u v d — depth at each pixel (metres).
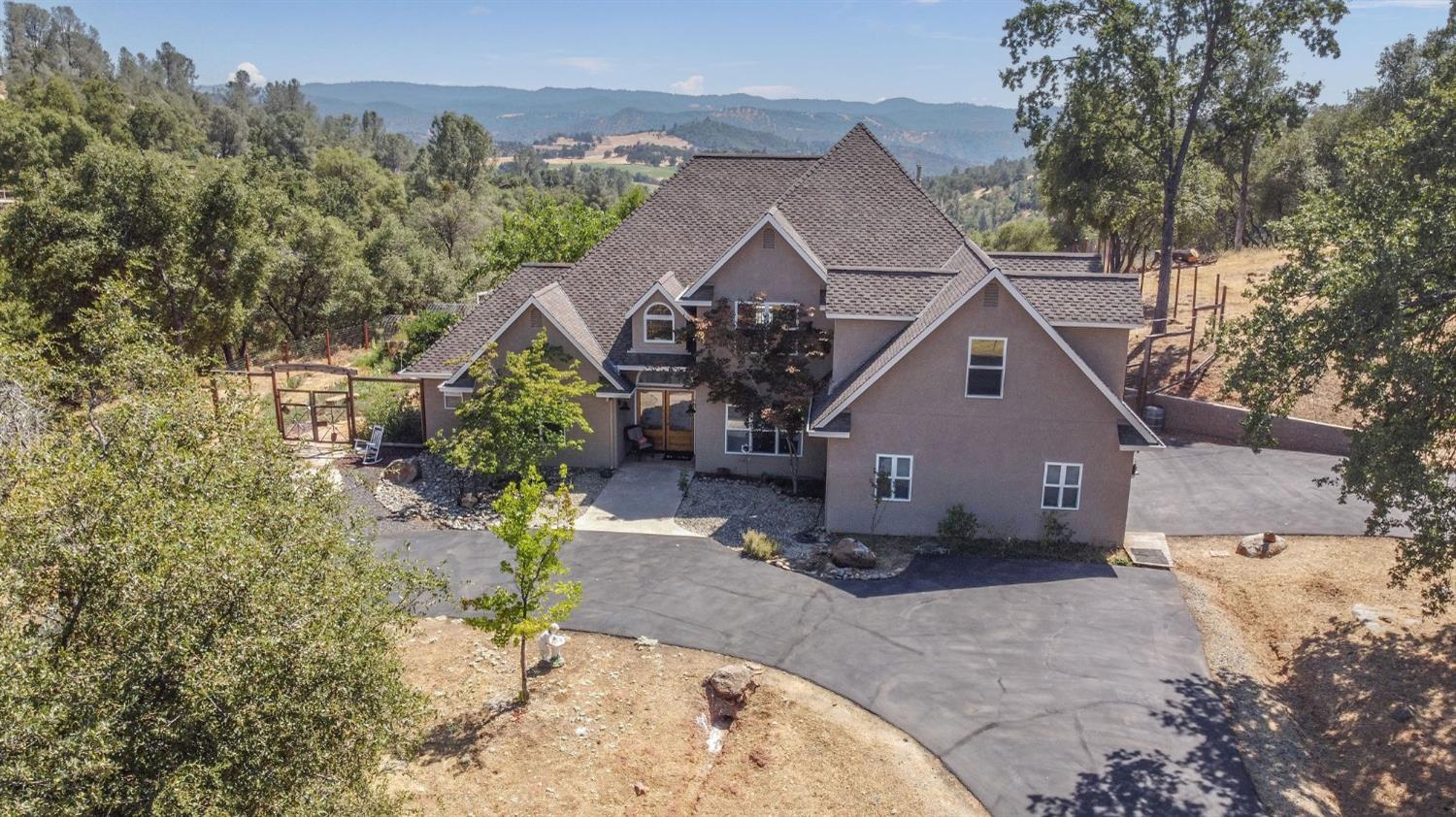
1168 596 20.97
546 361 28.31
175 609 8.60
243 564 9.02
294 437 32.19
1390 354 14.56
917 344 23.00
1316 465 29.25
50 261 33.88
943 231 30.33
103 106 129.00
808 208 31.19
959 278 25.06
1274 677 17.78
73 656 8.30
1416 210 15.91
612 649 18.88
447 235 81.56
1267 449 31.11
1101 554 23.30
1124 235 52.16
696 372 27.64
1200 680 17.52
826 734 16.03
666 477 29.02
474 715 16.61
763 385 27.61
